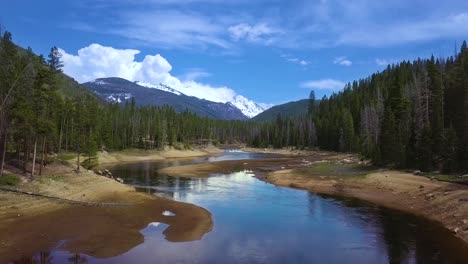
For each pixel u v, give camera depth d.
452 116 72.88
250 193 57.44
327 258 28.28
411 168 70.31
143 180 73.31
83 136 81.44
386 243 31.88
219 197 53.84
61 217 38.69
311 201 50.78
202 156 159.50
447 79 85.06
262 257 28.47
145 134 154.25
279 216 41.75
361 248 30.58
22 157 59.00
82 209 42.50
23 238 31.78
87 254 29.02
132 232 34.91
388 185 57.91
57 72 62.94
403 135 81.94
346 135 147.88
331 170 84.38
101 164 110.62
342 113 166.38
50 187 46.88
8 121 46.94
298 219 40.34
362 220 40.03
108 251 29.72
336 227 37.09
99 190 52.66
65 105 81.31
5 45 47.72
